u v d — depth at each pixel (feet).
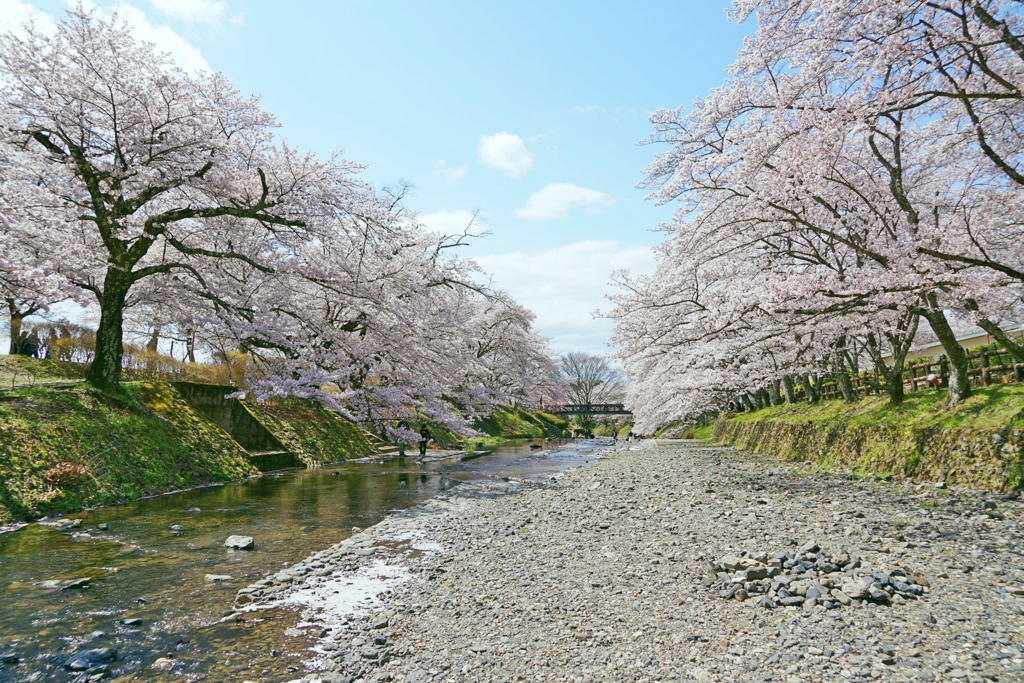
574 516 37.60
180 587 23.21
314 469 67.92
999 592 18.98
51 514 35.12
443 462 83.76
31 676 15.67
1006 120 36.09
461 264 101.30
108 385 51.13
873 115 28.19
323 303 67.72
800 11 30.14
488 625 19.39
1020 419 34.76
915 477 40.16
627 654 16.63
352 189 56.44
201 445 54.85
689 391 81.61
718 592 21.01
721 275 56.54
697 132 40.50
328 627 19.53
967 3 27.37
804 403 85.97
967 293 31.35
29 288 33.42
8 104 44.09
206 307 58.08
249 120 49.88
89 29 45.14
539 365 164.35
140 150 46.11
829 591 19.80
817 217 41.68
